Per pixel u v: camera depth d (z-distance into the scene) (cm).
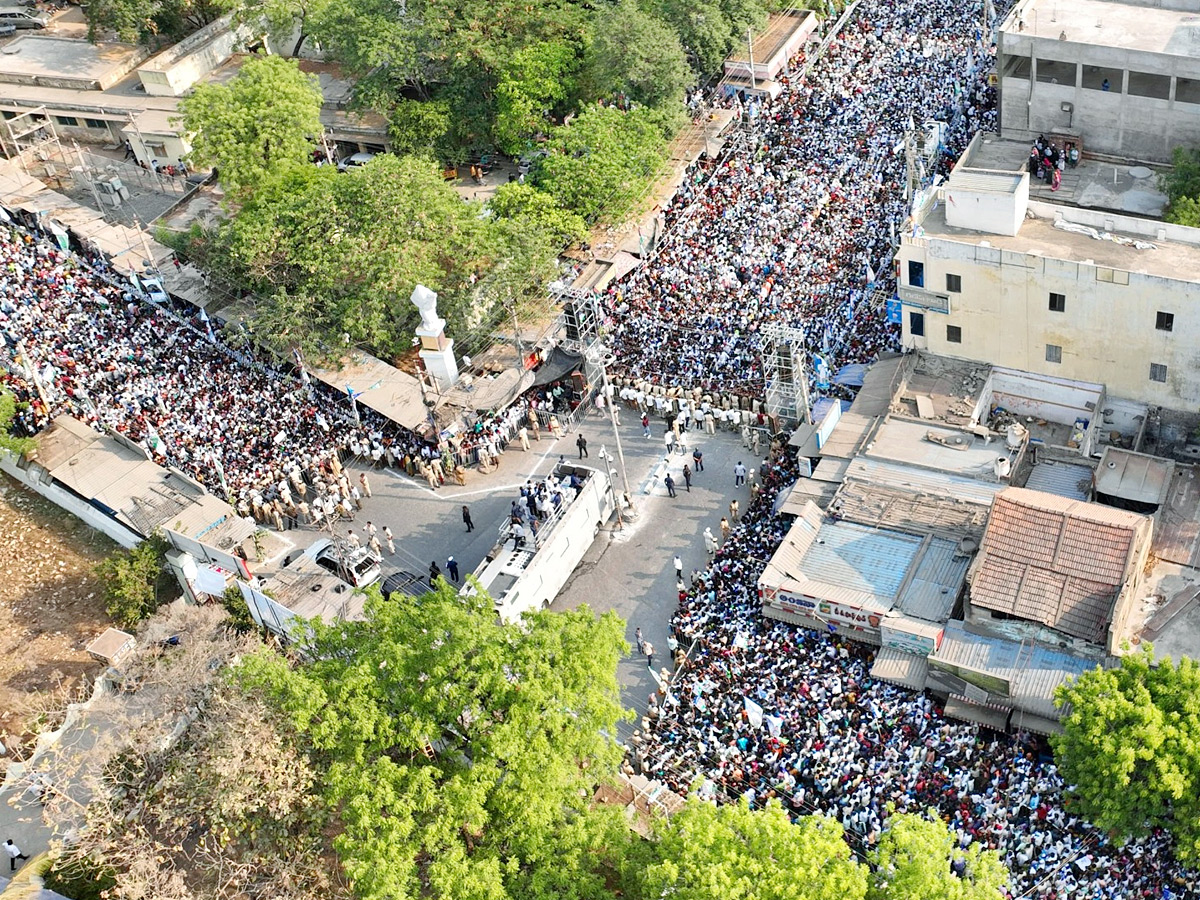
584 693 6869
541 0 13038
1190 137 10994
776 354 9512
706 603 8494
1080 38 11350
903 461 9000
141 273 11775
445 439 9962
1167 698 6744
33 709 8262
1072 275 8850
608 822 6519
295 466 9906
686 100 13000
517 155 12875
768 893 5934
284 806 6588
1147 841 6781
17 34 15900
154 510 9519
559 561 8906
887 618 7875
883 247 10856
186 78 14200
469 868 6250
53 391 10719
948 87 12500
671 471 9731
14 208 12812
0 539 9819
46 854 7131
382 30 12750
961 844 6794
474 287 10731
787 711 7644
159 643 8044
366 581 8938
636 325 10656
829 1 13962
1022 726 7450
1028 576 7750
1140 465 8688
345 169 12794
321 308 10919
